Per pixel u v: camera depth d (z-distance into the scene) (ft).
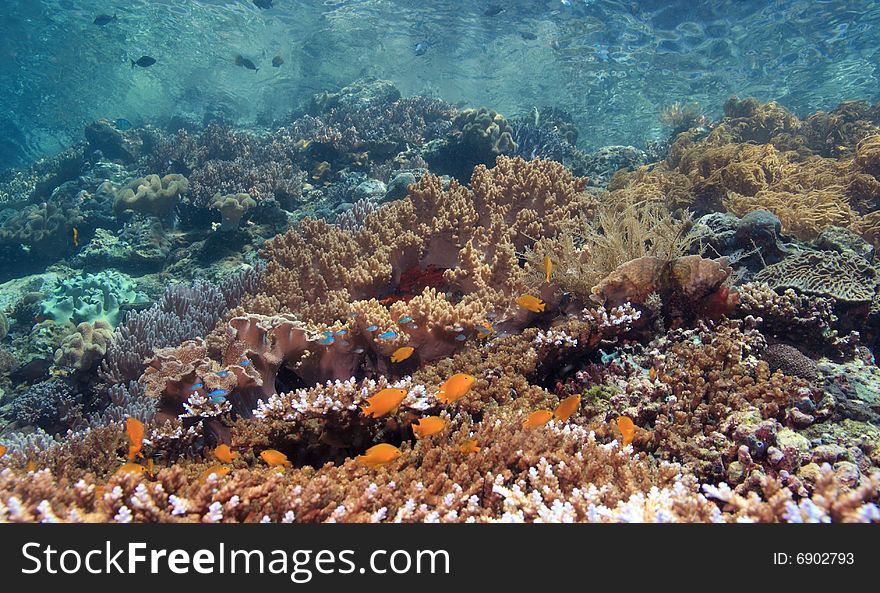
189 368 14.97
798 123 44.11
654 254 17.39
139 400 19.38
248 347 15.29
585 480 10.77
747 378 13.79
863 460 11.27
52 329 26.37
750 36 71.20
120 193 38.73
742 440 11.89
